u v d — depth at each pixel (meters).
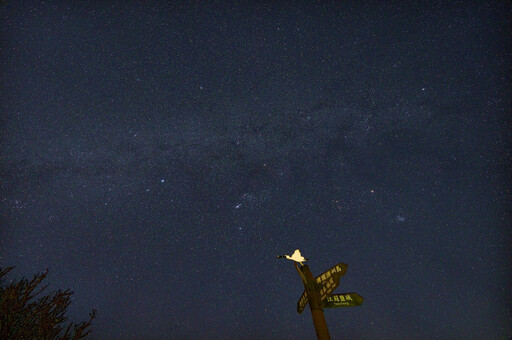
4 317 3.57
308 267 4.12
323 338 3.55
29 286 3.98
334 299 3.85
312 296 3.83
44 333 3.63
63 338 3.70
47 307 3.90
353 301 3.77
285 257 4.23
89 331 3.88
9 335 3.50
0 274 4.02
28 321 3.74
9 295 3.73
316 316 3.70
